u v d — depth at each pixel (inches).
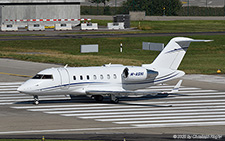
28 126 3412.9
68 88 4242.1
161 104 4436.5
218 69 6574.8
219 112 4106.8
